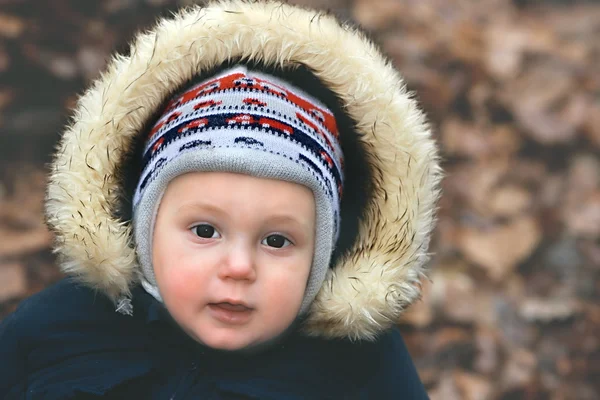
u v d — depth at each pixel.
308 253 2.29
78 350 2.48
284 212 2.22
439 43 6.18
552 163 5.54
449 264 4.65
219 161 2.20
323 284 2.41
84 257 2.38
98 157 2.37
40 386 2.45
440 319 4.30
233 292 2.20
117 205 2.42
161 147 2.30
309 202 2.28
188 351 2.44
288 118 2.30
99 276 2.40
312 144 2.30
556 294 4.60
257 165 2.20
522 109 5.80
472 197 5.14
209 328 2.24
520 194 5.21
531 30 6.61
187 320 2.26
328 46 2.37
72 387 2.38
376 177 2.43
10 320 2.59
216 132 2.24
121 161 2.40
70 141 2.39
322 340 2.51
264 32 2.36
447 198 5.11
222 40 2.37
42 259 4.29
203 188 2.21
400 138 2.40
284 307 2.26
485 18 6.68
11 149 4.75
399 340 2.66
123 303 2.44
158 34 2.38
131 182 2.45
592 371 4.24
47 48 5.12
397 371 2.58
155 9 5.42
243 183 2.20
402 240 2.40
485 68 6.09
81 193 2.37
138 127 2.41
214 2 2.45
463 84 5.92
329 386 2.47
